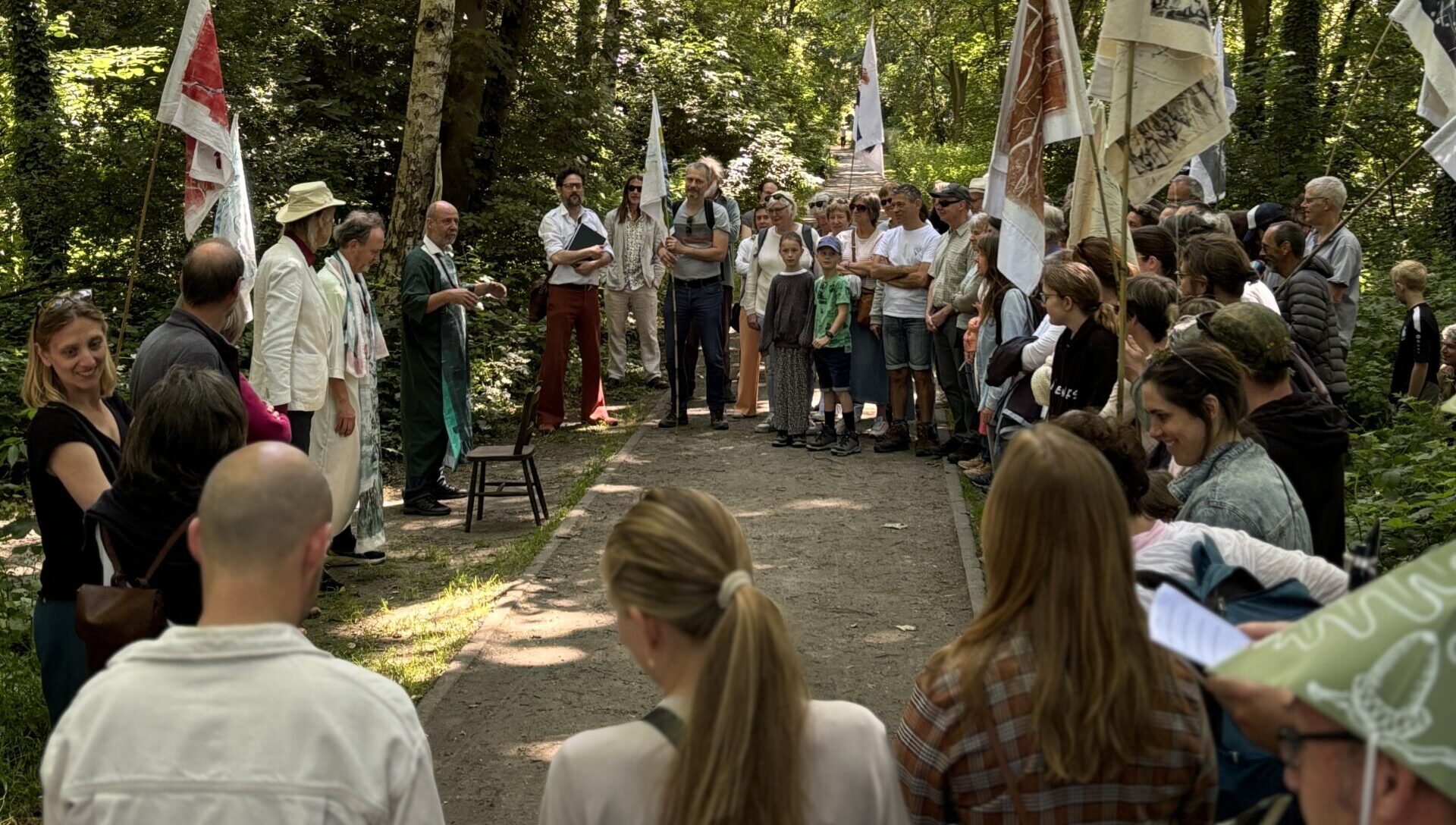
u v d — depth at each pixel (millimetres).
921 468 10102
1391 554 6152
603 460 10477
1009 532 2314
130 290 5855
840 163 42375
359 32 16250
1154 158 4344
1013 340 7586
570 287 11594
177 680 2188
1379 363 10055
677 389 11797
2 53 13188
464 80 15914
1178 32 4188
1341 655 1405
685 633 2100
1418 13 4934
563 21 18125
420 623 6711
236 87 14391
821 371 10734
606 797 2059
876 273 10180
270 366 6625
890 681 5941
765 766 1979
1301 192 17812
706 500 2193
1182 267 4977
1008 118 4629
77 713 2213
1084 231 5559
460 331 9000
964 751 2299
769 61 27781
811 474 9961
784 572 7594
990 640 2328
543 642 6438
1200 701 2346
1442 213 16531
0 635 5773
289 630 2242
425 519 8852
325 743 2178
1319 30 19953
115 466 3961
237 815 2139
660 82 22469
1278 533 3238
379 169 17234
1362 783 1481
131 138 12969
